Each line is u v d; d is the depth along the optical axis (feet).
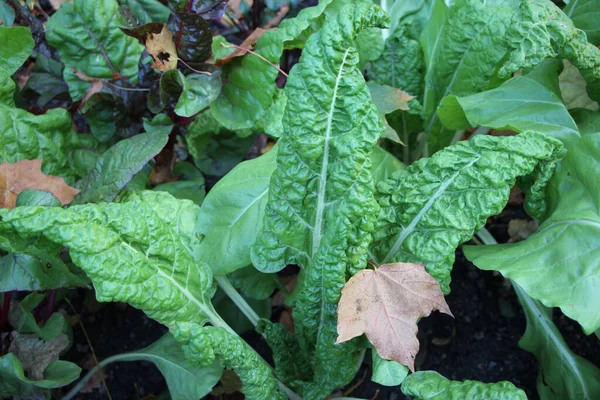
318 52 2.12
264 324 2.58
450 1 3.03
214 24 3.53
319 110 2.16
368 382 2.94
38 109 3.08
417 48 3.03
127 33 2.63
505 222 3.28
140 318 3.13
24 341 2.67
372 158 2.71
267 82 2.73
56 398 2.91
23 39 2.76
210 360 2.21
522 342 2.89
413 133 3.12
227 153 3.21
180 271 2.34
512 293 3.11
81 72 2.94
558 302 2.26
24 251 2.26
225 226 2.58
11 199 2.44
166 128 2.88
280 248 2.38
